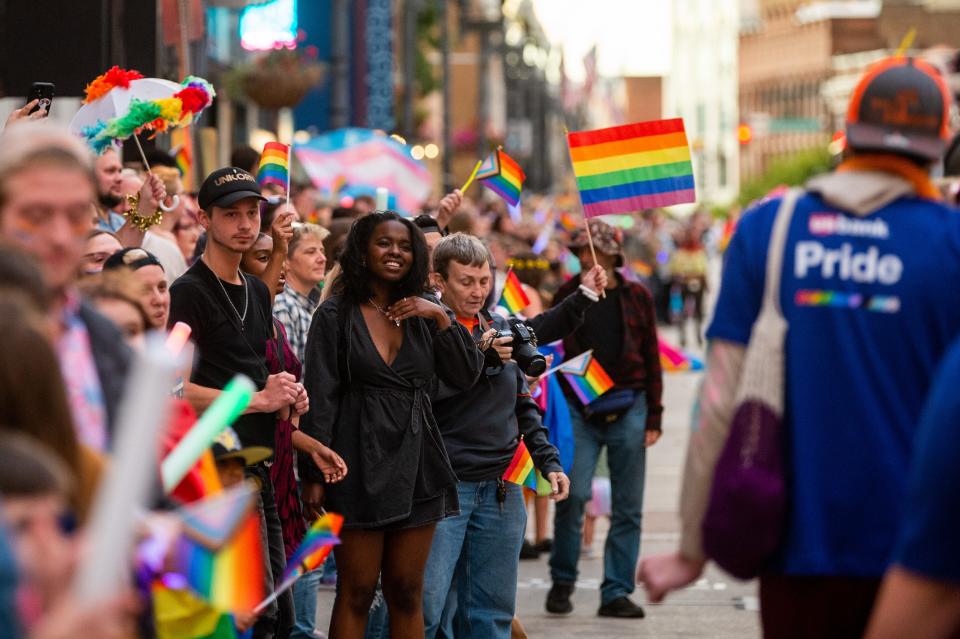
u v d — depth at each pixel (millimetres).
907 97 8266
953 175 15992
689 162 16406
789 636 8195
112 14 19422
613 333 17922
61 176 6750
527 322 16047
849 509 7980
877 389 8039
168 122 14484
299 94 40062
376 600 14023
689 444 8383
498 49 124125
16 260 6188
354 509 12516
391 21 64312
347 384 12680
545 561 21688
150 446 4832
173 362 4871
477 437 13539
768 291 8195
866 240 8133
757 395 8078
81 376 6980
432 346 12891
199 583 6461
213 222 12531
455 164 99812
